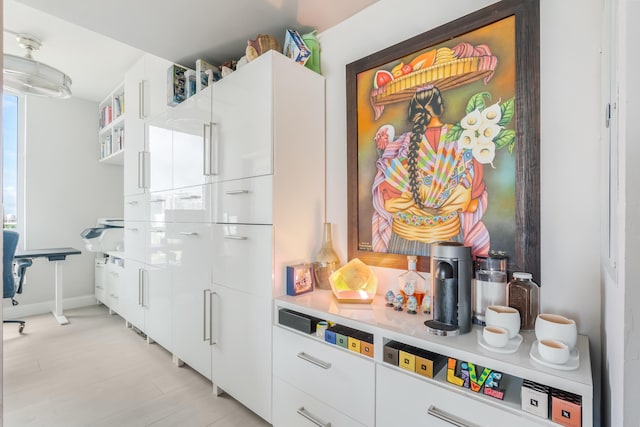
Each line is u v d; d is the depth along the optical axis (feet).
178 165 6.84
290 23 5.51
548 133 3.53
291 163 5.09
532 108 3.54
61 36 7.86
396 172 4.73
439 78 4.29
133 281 8.91
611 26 2.27
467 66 4.04
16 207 10.95
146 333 8.19
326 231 5.33
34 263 11.14
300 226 5.23
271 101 4.77
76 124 12.13
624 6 1.67
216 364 5.81
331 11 5.22
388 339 3.53
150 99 7.98
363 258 5.09
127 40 6.01
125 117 9.32
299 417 4.33
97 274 12.02
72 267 12.01
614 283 2.13
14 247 8.91
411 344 3.28
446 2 4.33
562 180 3.45
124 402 5.65
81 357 7.49
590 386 2.35
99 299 11.89
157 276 7.66
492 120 3.85
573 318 3.38
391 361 3.40
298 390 4.35
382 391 3.46
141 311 8.46
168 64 7.21
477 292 3.72
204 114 6.09
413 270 4.35
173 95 6.91
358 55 5.28
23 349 7.98
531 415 2.57
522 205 3.60
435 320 3.54
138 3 4.91
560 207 3.46
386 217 4.84
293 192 5.12
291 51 5.36
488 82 3.88
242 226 5.25
